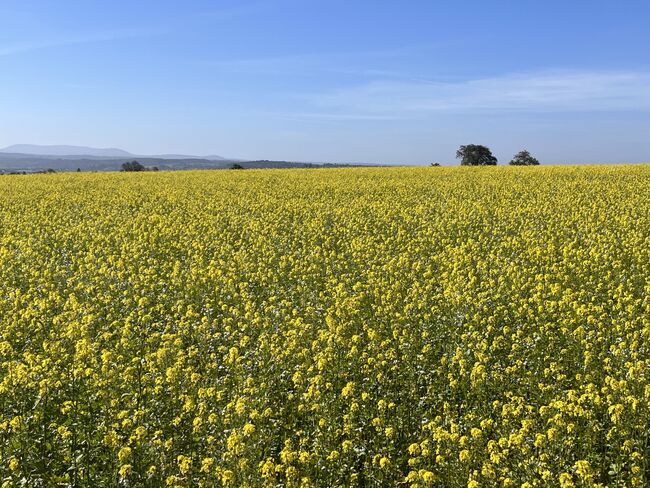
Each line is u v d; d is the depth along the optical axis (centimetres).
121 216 2556
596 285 1273
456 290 1199
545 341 962
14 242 1958
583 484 577
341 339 949
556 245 1716
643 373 775
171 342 1002
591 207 2356
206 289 1380
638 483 579
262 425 716
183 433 733
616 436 664
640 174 3728
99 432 712
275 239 1973
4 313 1205
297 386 815
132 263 1673
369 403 784
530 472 607
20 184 4166
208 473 635
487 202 2650
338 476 642
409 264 1577
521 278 1318
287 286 1421
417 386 834
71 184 4094
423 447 645
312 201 2894
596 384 814
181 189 3591
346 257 1716
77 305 1184
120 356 917
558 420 658
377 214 2364
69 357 948
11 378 805
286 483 616
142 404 794
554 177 3669
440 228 2000
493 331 1013
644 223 1955
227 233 2044
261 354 945
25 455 662
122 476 622
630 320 1027
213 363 915
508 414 700
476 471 609
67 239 2036
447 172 4509
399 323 1073
